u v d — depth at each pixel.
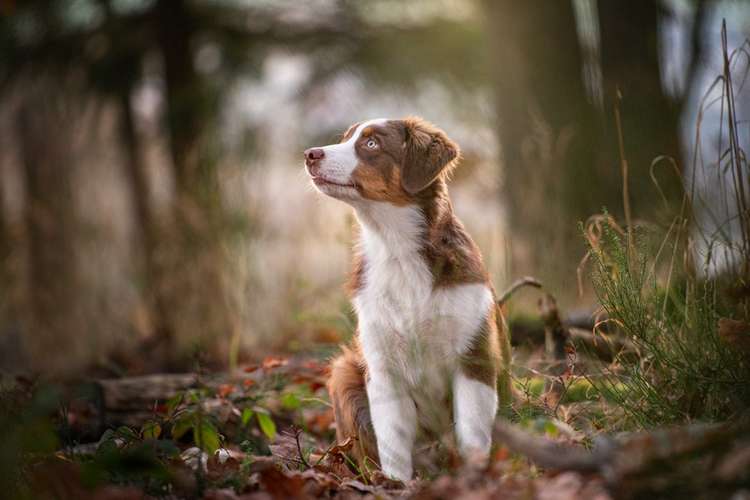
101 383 5.86
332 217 10.49
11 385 5.92
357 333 5.32
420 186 5.11
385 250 5.12
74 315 12.27
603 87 10.94
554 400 5.02
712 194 5.22
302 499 3.83
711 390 4.32
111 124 15.38
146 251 11.70
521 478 3.70
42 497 3.57
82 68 14.32
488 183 12.79
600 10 11.21
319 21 14.34
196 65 14.14
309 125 13.87
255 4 14.34
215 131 11.59
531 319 6.98
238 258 9.35
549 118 11.21
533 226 8.73
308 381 6.24
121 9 14.12
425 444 5.13
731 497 3.02
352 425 5.23
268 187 10.83
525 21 11.46
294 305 9.40
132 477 3.90
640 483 3.12
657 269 5.54
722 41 4.86
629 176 9.68
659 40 11.09
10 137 16.42
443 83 13.79
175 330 9.81
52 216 13.68
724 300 4.75
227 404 5.50
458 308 4.86
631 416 4.43
